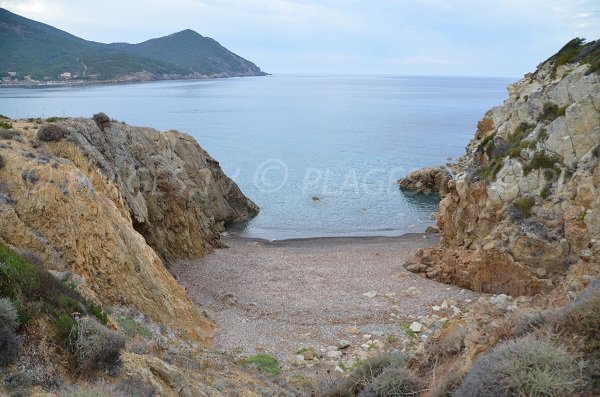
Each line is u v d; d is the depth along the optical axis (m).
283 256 39.50
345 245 44.00
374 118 155.00
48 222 20.50
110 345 11.71
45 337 10.95
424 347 15.38
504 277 29.81
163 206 36.47
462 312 26.75
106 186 27.50
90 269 20.38
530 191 30.62
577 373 8.24
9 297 11.00
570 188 28.89
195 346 20.16
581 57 39.03
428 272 33.88
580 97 30.16
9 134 26.72
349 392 13.81
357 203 59.66
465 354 12.00
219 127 124.31
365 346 22.70
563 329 9.63
